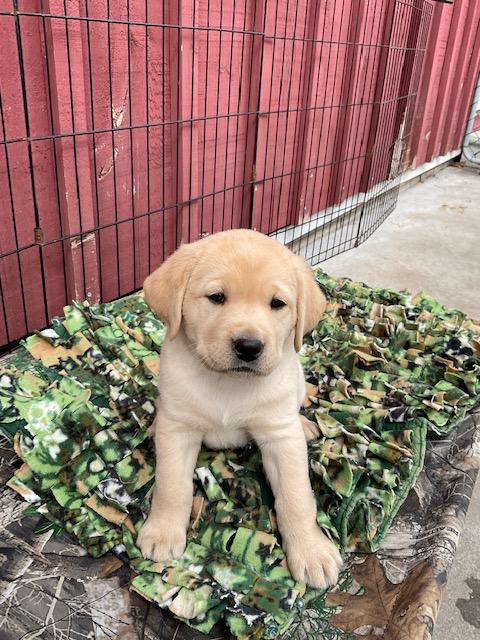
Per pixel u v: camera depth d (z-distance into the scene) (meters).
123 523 1.88
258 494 2.03
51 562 1.77
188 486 1.89
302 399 2.36
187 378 1.84
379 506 2.03
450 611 2.17
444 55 7.71
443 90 7.96
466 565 2.35
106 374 2.54
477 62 9.01
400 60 6.01
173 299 1.83
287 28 4.20
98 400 2.40
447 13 7.26
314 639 1.63
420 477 2.25
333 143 5.27
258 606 1.66
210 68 3.65
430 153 8.39
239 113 3.87
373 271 4.92
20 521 1.89
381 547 1.93
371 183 5.99
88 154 3.03
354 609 1.71
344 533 1.91
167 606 1.63
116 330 2.89
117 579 1.74
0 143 2.49
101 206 3.26
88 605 1.65
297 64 4.45
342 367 2.83
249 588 1.71
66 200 2.99
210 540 1.87
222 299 1.76
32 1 2.59
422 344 3.08
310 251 5.13
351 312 3.36
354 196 5.89
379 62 5.56
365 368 2.88
